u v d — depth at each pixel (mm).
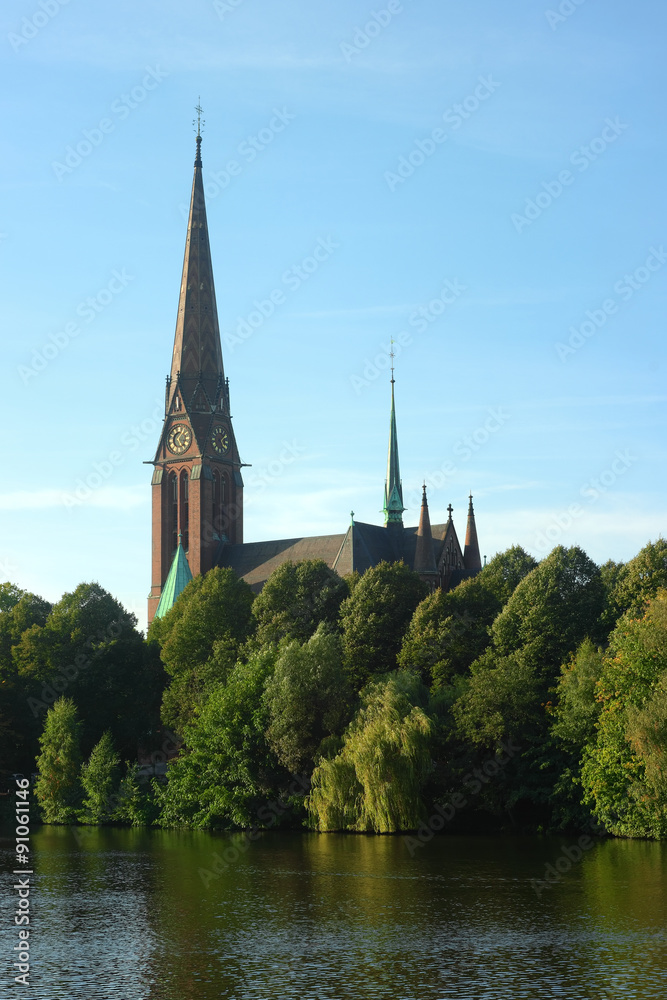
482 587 116375
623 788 80250
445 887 62531
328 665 92750
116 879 67438
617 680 81125
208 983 44250
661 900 57812
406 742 84625
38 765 107500
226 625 127250
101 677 123000
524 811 90812
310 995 42500
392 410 192250
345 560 164500
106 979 44938
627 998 41438
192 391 197875
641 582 102938
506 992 42375
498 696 88812
